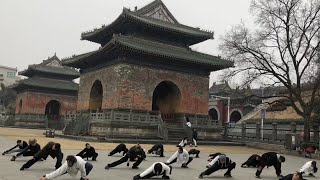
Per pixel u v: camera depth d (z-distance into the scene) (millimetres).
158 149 23391
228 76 41250
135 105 40875
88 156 18875
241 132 48250
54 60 80250
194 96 46312
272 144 39469
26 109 74625
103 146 28672
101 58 45000
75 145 27953
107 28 46938
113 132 36312
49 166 16062
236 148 38344
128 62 41031
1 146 24125
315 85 37469
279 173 17234
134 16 42438
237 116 85750
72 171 12242
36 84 75250
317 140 37125
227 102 83625
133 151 16922
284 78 37875
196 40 49656
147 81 42250
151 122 39156
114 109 40375
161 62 43750
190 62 44500
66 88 77750
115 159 20219
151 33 45906
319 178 17797
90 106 48500
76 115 47688
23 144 18547
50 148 14508
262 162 16641
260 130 45125
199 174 16297
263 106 61500
